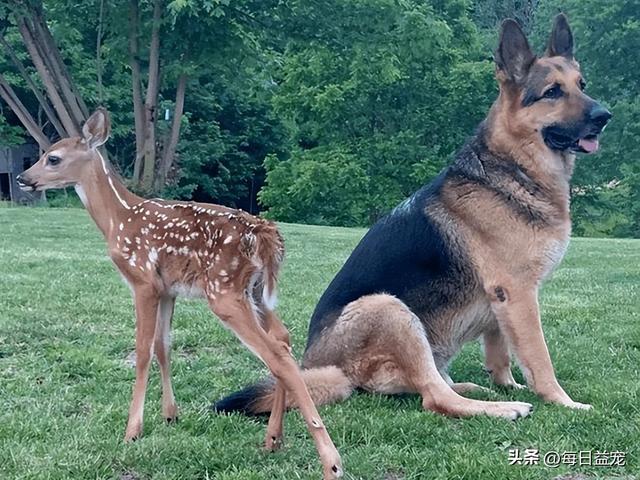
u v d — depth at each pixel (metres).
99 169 1.88
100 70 8.62
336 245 5.84
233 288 1.71
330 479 1.62
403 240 2.15
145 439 1.84
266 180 13.79
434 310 2.12
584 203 13.98
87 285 3.52
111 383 2.25
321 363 2.13
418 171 13.06
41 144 8.72
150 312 1.83
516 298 2.09
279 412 1.80
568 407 2.03
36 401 2.12
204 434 1.90
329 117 13.47
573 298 3.51
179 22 7.70
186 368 2.39
